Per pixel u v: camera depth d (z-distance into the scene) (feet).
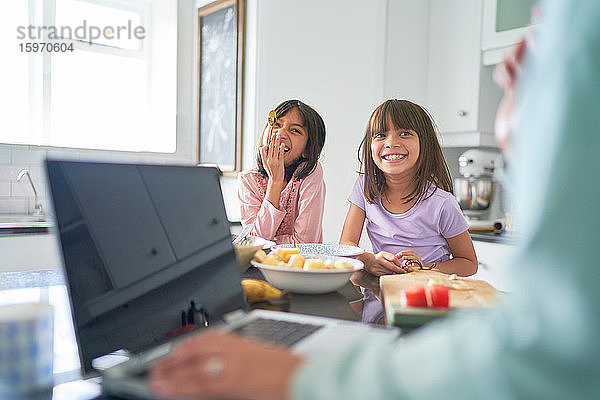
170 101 10.55
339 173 8.94
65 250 1.97
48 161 2.00
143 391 1.57
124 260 2.24
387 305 2.73
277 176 5.28
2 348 1.62
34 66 9.45
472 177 9.15
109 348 2.06
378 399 1.11
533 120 1.06
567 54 1.00
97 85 10.18
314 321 2.40
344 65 8.95
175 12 10.37
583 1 0.99
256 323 2.34
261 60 8.57
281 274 3.23
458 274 4.70
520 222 1.07
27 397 1.65
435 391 1.06
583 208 0.93
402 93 9.34
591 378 0.93
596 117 0.95
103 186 2.24
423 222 5.14
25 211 9.18
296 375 1.28
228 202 9.54
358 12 8.96
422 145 4.98
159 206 2.56
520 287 1.03
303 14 8.80
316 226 5.70
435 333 1.23
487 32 8.49
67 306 2.95
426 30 9.56
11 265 7.04
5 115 9.22
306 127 5.71
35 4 9.35
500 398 1.00
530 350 0.97
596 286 0.91
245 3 8.91
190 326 2.50
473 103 8.80
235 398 1.29
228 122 9.39
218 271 2.82
